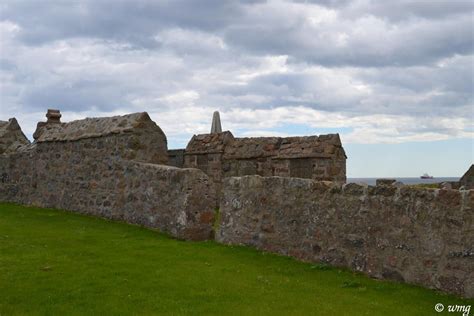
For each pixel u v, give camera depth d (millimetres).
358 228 10258
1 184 22656
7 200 22281
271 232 12117
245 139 25328
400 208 9562
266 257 11578
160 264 10750
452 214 8781
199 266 10648
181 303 8172
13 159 22172
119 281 9320
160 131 17297
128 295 8516
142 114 17062
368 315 7676
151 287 9008
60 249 12047
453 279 8672
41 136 20953
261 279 9695
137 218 16062
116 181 17031
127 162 16625
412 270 9289
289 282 9523
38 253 11484
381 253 9797
